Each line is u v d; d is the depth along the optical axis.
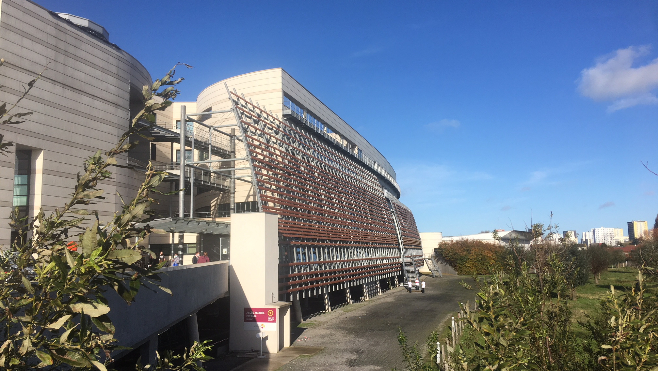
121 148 2.85
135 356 14.15
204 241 36.81
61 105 26.42
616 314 5.49
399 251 57.06
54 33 26.33
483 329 5.10
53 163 25.58
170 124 45.31
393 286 53.94
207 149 38.06
